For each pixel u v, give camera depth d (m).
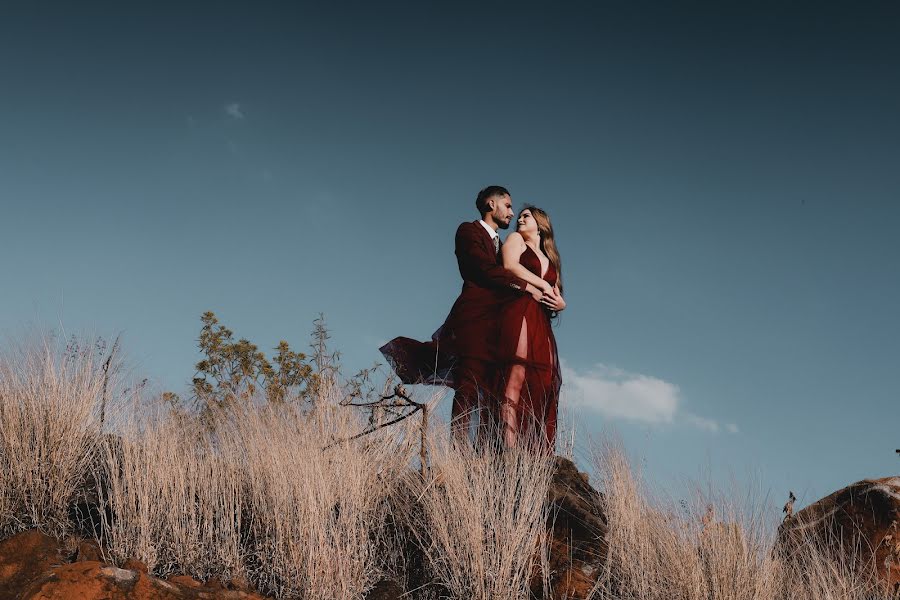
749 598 4.35
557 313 6.00
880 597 5.02
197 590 3.60
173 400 4.89
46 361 4.58
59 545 3.90
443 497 4.59
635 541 4.54
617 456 4.91
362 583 4.00
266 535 4.13
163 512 4.13
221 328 5.59
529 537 4.36
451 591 4.13
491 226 6.17
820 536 5.38
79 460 4.42
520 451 5.04
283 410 5.02
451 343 5.80
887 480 5.52
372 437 4.97
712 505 4.65
